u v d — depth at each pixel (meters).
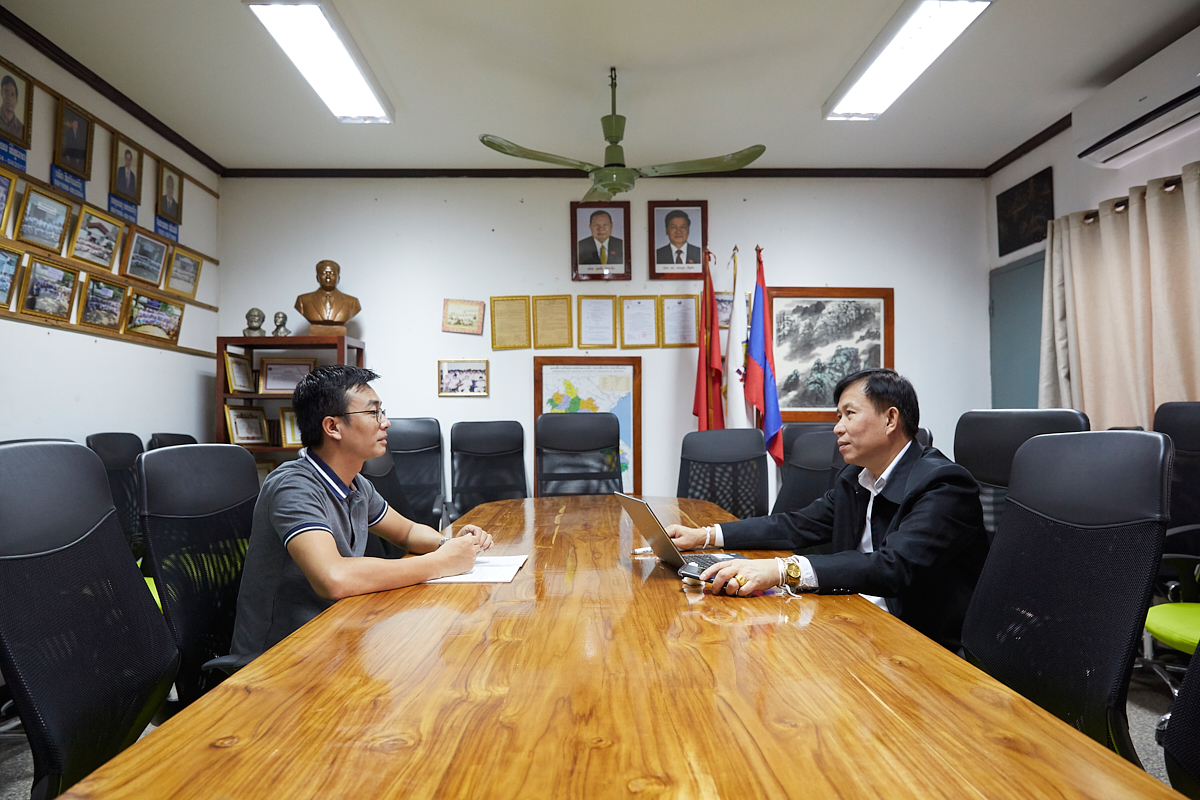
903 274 4.73
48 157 3.06
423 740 0.72
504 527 2.34
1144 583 0.98
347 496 1.62
